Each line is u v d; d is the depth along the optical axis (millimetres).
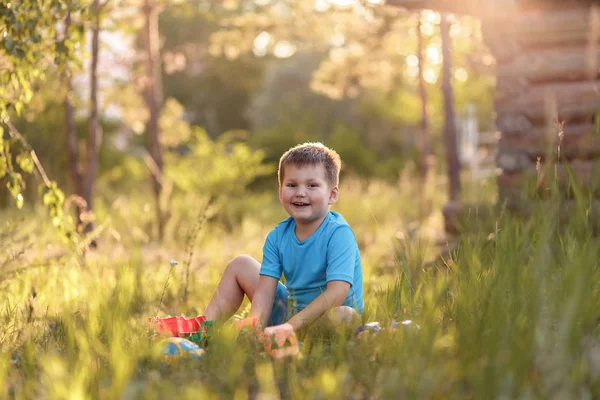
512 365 2416
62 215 5109
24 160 4840
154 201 12414
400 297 3691
